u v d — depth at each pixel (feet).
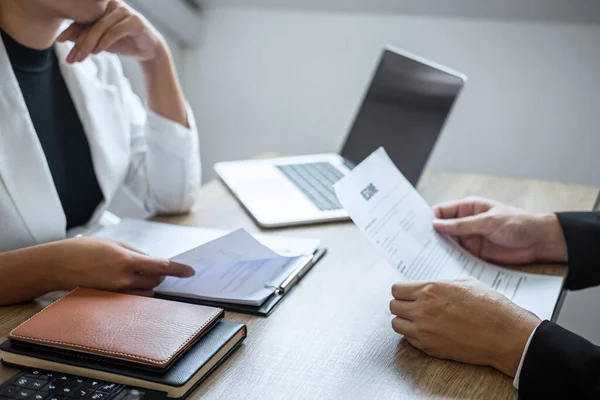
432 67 5.06
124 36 4.32
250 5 7.13
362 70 6.98
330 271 3.65
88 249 3.15
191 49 7.51
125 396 2.38
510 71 6.47
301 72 7.20
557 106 6.41
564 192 5.09
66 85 4.44
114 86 4.84
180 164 4.48
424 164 4.84
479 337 2.79
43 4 3.87
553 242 3.82
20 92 3.89
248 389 2.56
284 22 7.10
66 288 3.17
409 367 2.77
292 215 4.37
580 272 3.80
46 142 4.33
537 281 3.61
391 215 3.64
